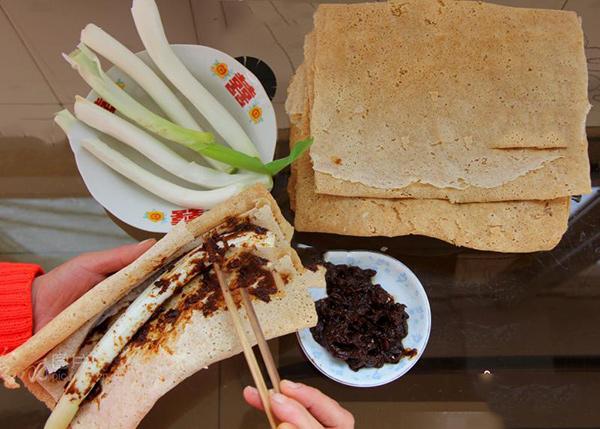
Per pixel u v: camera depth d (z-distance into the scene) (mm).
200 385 560
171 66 509
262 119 529
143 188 526
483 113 494
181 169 512
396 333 518
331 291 525
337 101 495
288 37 598
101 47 506
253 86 526
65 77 597
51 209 574
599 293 566
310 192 517
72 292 506
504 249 505
